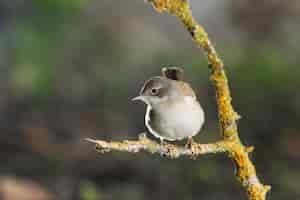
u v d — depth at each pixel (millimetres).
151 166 12781
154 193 12070
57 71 17453
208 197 12008
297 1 19062
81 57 18000
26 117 15594
